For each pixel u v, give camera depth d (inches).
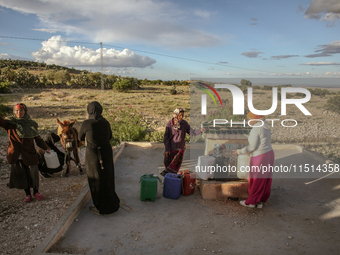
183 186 182.2
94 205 159.6
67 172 225.5
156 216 154.9
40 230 138.9
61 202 173.2
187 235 134.7
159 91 1814.7
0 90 1269.7
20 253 119.6
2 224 145.0
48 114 659.4
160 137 366.6
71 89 1776.6
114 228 140.7
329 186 201.5
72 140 221.1
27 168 169.5
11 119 161.6
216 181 180.4
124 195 183.2
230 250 121.9
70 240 128.4
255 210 163.6
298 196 185.3
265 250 122.1
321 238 132.7
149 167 245.9
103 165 148.6
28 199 173.5
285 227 143.7
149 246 124.8
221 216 155.5
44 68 5285.4
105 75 2591.0
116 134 368.8
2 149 297.9
